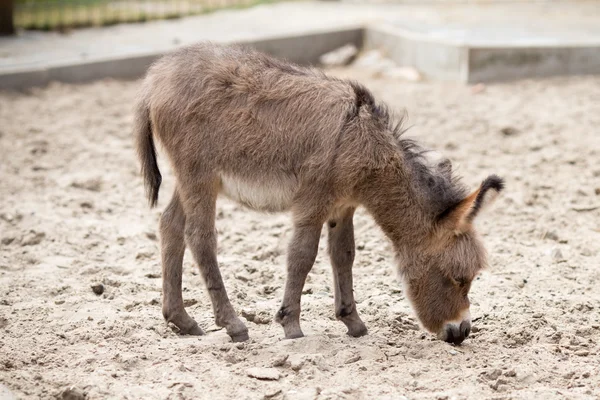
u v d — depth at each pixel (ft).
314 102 19.08
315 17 59.57
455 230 18.83
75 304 21.89
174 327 20.44
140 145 20.39
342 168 18.75
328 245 20.44
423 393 17.12
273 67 19.81
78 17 58.49
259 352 18.84
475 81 46.96
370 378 17.71
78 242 26.61
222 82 19.39
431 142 37.01
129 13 60.49
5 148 36.27
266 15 60.95
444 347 19.43
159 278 24.09
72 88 45.62
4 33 52.42
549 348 19.44
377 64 52.01
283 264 25.25
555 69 47.52
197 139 19.22
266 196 19.39
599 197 30.76
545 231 27.63
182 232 20.29
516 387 17.61
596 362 18.83
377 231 27.68
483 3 66.18
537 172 33.45
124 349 19.15
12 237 26.73
